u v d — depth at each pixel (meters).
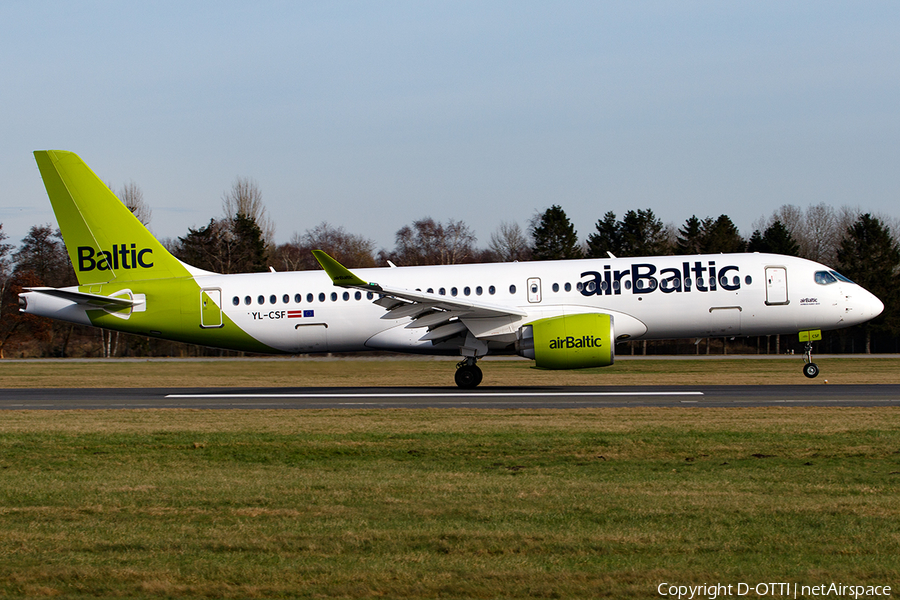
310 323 104.56
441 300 92.81
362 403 86.44
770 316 98.44
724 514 37.09
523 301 99.62
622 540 33.50
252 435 62.44
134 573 30.25
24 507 40.62
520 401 85.25
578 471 47.41
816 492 41.25
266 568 30.59
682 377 128.62
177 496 42.34
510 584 28.80
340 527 35.75
